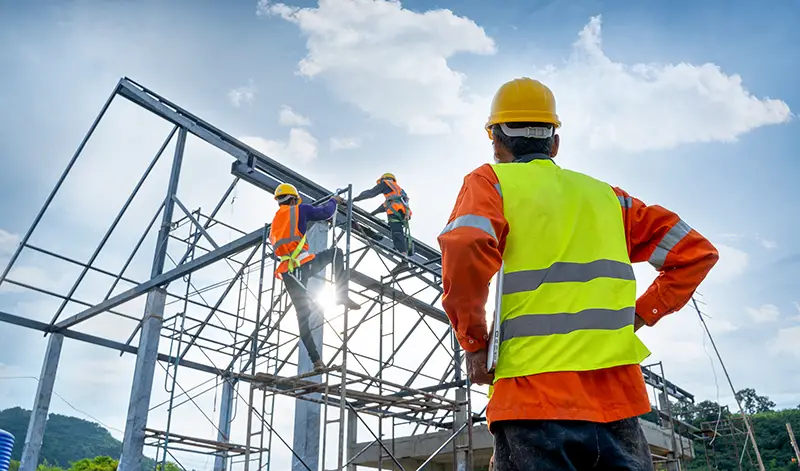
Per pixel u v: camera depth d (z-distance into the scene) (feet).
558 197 7.07
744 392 209.56
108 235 50.06
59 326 50.49
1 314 48.26
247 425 31.01
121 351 51.24
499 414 6.32
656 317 7.58
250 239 39.96
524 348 6.44
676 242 7.59
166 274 45.34
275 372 36.29
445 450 47.55
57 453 236.43
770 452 139.74
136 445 41.86
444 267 6.48
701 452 129.90
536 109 7.86
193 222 45.34
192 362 51.11
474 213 6.55
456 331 6.72
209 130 48.37
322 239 38.93
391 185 38.86
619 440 6.18
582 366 6.25
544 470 5.96
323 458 26.89
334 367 28.25
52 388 49.88
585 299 6.59
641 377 6.56
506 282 6.75
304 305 29.19
